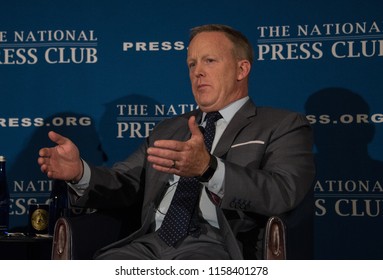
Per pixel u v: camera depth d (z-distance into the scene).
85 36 5.85
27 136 5.84
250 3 5.70
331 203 5.54
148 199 4.36
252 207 3.82
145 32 5.80
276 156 4.12
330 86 5.58
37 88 5.85
